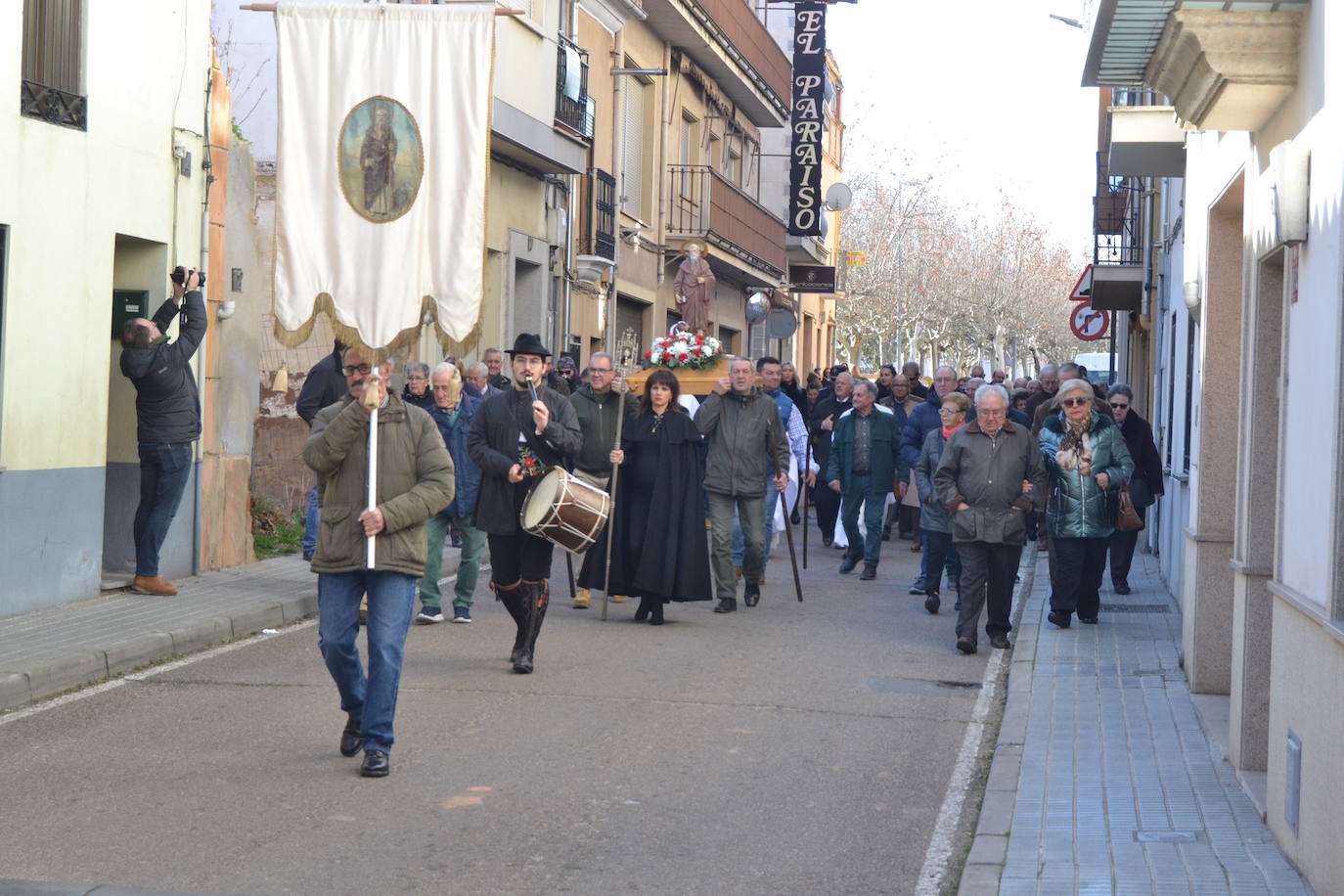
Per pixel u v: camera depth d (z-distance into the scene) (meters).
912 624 13.01
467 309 9.25
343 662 7.63
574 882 5.96
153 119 13.10
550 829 6.68
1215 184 9.30
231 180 14.91
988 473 11.54
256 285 15.25
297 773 7.51
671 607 13.71
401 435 7.52
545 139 22.05
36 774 7.42
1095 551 12.48
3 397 11.18
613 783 7.47
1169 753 8.03
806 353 52.75
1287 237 6.20
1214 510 9.62
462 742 8.20
